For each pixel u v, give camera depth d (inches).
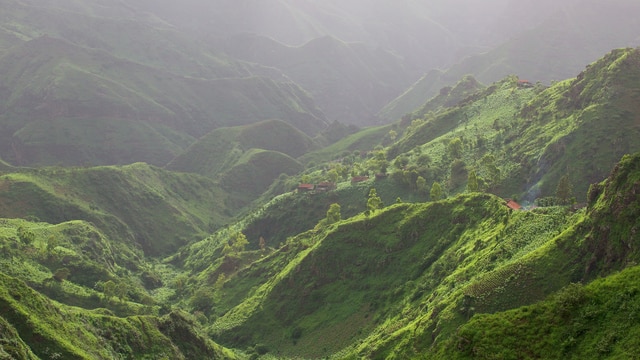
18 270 6968.5
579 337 2488.9
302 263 7490.2
